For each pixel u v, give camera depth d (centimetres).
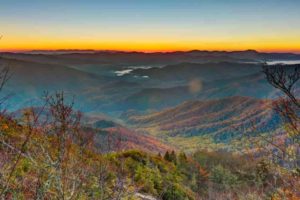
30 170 437
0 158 366
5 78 352
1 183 354
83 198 406
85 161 400
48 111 378
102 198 404
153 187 1345
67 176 388
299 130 418
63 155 375
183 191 1667
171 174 2302
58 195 380
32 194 394
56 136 378
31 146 375
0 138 368
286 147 439
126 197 455
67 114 382
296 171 439
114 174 435
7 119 372
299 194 446
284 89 410
